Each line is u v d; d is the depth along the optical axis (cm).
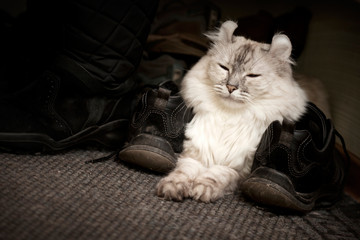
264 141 101
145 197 97
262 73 112
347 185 128
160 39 166
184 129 113
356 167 126
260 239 87
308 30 170
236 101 110
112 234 79
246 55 114
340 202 116
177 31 182
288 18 170
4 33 147
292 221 98
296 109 112
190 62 160
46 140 109
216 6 195
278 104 111
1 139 103
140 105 112
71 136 113
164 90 106
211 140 113
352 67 139
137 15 113
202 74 120
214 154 112
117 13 108
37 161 107
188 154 114
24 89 109
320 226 98
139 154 103
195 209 95
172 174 102
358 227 100
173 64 156
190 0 192
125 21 110
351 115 137
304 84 141
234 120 113
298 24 167
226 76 113
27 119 107
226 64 115
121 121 124
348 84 141
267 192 93
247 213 98
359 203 117
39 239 74
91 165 111
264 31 167
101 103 117
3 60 136
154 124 107
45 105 108
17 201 85
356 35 136
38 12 115
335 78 150
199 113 116
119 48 112
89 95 115
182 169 105
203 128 113
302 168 97
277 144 96
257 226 92
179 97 111
